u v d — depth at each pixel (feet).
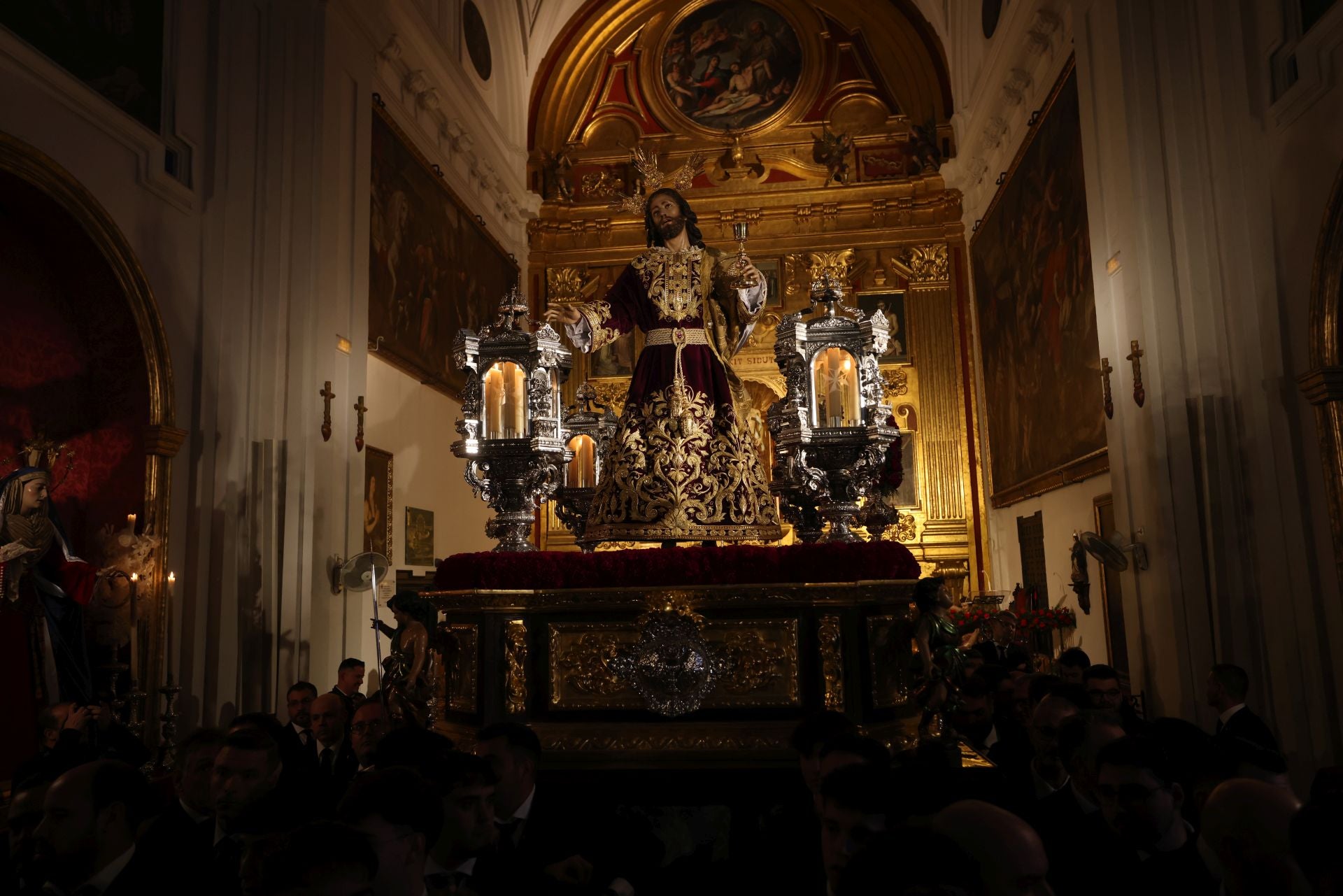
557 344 19.71
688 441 17.88
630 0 64.23
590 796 15.53
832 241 60.85
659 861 15.51
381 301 40.42
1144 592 29.63
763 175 62.90
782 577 15.81
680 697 15.65
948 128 61.36
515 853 11.41
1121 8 30.32
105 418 26.73
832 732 11.09
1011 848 6.40
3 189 23.67
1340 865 5.77
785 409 18.26
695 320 18.98
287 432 32.12
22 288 25.27
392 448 42.27
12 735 22.44
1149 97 29.81
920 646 15.80
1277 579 25.79
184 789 12.43
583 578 16.05
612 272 61.82
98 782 10.61
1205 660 26.96
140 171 27.25
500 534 18.99
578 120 64.75
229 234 30.81
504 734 11.83
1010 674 21.20
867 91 63.26
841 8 63.41
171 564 27.22
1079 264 38.01
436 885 10.25
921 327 59.52
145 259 27.22
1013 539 53.42
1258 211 26.73
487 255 55.47
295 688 23.32
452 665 17.47
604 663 16.08
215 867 10.88
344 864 6.46
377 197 40.16
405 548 43.42
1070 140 38.55
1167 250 29.01
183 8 29.48
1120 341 31.32
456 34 51.60
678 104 64.34
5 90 22.81
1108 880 10.14
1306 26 24.66
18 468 23.29
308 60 34.73
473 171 54.13
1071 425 40.01
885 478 19.86
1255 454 26.76
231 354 30.45
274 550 31.17
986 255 54.65
